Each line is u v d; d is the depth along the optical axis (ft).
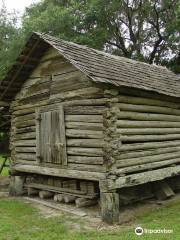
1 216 29.32
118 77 29.40
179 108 38.83
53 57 33.09
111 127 27.58
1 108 40.57
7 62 88.53
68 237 23.26
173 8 95.55
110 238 22.61
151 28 102.37
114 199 26.76
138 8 99.91
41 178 37.35
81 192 31.37
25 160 36.68
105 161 27.30
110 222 26.30
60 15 90.63
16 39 92.12
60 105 31.78
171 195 35.22
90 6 94.99
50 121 32.99
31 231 24.91
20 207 32.45
